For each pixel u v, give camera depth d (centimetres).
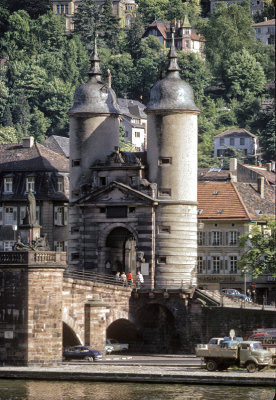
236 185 19288
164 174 16025
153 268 15938
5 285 13438
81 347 14175
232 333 13025
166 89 16112
